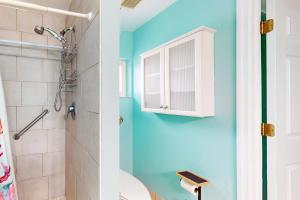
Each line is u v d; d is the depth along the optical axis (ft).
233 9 4.66
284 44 4.24
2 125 3.90
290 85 4.30
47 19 5.76
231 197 4.68
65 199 5.94
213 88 5.10
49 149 5.81
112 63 2.54
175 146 6.70
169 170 7.00
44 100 5.72
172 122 6.85
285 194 4.22
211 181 5.26
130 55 9.29
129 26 8.77
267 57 4.26
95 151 2.69
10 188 3.73
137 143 9.06
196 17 5.78
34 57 5.56
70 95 5.13
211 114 5.08
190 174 5.54
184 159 6.28
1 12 5.21
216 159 5.10
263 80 4.45
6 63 5.24
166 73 6.06
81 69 3.77
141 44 8.70
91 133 2.95
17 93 5.38
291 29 4.33
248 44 4.30
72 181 4.77
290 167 4.29
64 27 5.96
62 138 5.97
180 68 5.55
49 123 5.80
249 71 4.29
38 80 5.64
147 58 7.17
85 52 3.41
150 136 8.11
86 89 3.33
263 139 4.40
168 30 7.01
